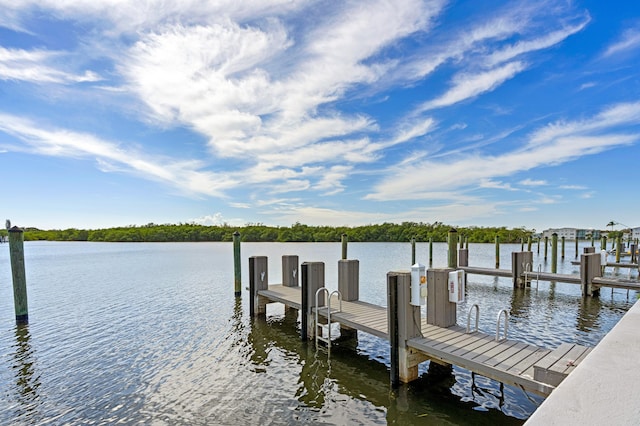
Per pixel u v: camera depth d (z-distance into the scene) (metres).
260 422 5.29
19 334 9.74
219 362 7.65
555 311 11.78
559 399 1.16
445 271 6.89
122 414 5.58
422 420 5.27
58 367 7.44
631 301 13.22
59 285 18.22
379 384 6.47
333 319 8.03
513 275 15.54
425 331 6.64
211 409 5.70
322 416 5.43
